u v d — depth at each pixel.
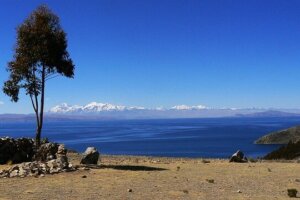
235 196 19.95
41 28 34.19
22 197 19.61
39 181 25.06
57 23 35.38
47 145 33.94
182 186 23.22
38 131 35.22
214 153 115.75
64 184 23.86
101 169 30.80
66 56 35.72
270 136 147.50
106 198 19.33
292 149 66.06
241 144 151.12
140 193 20.78
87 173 28.53
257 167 34.28
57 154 33.38
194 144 160.12
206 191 21.52
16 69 34.16
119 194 20.45
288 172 30.53
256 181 25.52
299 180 25.84
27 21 34.69
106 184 23.84
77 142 178.25
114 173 28.75
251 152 114.00
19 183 24.31
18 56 34.62
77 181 25.03
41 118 35.25
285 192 21.45
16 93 34.81
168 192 21.09
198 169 32.25
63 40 35.12
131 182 24.70
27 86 34.72
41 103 35.25
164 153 116.38
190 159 47.72
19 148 34.94
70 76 36.06
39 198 19.34
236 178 26.88
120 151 126.19
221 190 21.91
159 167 33.53
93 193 20.77
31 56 34.25
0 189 22.12
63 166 29.38
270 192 21.39
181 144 161.50
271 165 36.34
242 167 34.12
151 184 23.91
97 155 34.78
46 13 34.91
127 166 33.69
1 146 34.41
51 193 20.77
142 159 46.94
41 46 34.06
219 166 35.00
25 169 27.95
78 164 33.97
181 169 32.16
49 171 28.33
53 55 34.66
